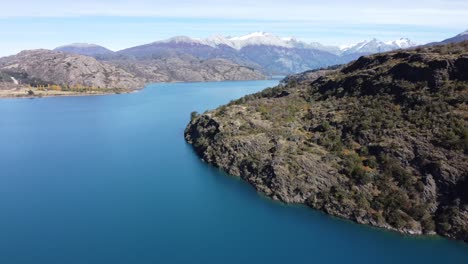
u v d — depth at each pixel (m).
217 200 97.81
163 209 92.62
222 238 79.62
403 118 107.81
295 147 111.38
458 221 79.06
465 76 111.38
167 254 73.25
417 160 92.06
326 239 79.69
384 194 87.81
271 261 71.81
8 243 76.25
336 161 101.12
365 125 109.31
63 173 118.38
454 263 71.69
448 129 96.19
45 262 70.06
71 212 90.19
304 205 94.62
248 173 111.31
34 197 99.00
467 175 83.12
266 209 93.06
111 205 94.38
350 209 87.50
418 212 82.31
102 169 122.25
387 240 79.00
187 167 124.00
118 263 70.12
